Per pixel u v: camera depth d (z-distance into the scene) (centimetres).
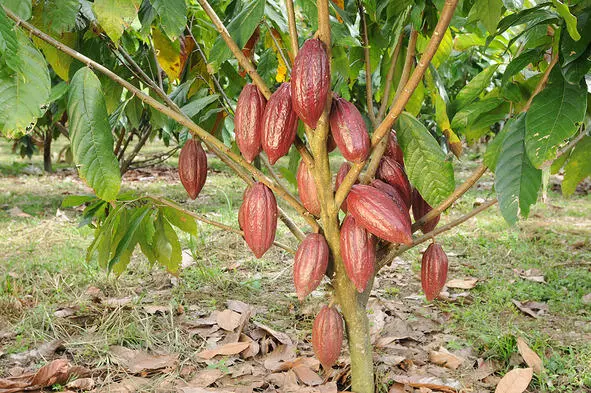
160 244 243
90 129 158
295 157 275
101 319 276
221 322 276
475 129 198
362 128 155
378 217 157
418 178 180
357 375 197
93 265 362
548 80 163
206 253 399
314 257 169
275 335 260
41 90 144
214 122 246
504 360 246
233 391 218
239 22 168
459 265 384
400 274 368
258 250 172
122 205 220
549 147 147
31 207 559
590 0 155
